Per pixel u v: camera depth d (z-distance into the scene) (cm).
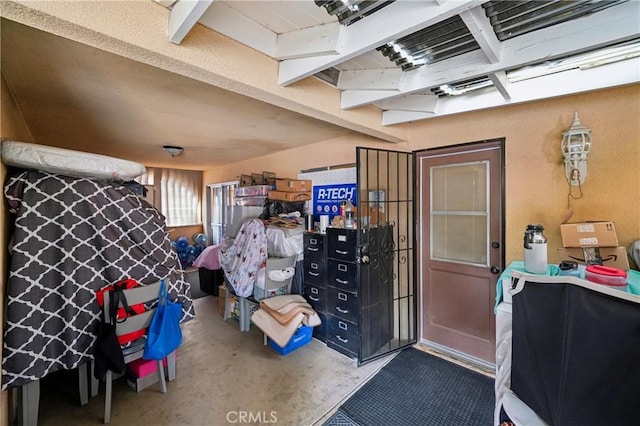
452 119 256
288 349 273
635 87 171
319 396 210
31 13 85
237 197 424
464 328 260
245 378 233
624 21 116
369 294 264
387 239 282
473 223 251
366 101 191
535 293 107
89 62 151
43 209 167
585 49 125
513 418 111
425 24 107
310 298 313
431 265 281
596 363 84
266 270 296
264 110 237
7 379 152
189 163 574
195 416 191
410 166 287
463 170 255
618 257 155
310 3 119
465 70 154
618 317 80
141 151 427
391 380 228
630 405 76
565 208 198
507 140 224
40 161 161
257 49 143
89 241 184
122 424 183
